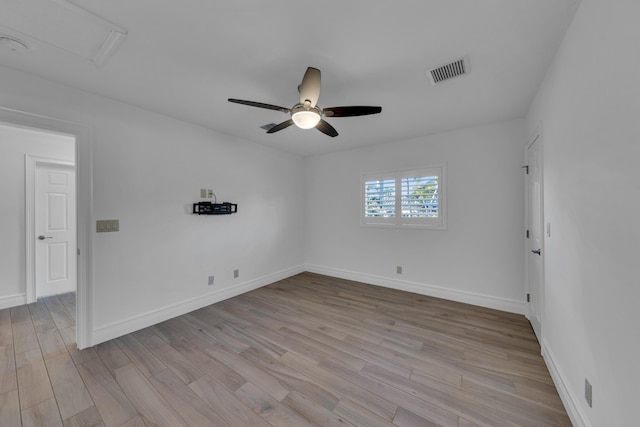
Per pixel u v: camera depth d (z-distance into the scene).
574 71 1.40
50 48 1.64
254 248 3.86
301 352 2.17
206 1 1.27
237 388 1.73
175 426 1.43
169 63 1.82
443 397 1.65
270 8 1.31
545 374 1.87
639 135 0.87
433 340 2.36
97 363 2.00
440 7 1.30
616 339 1.02
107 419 1.48
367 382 1.80
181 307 2.93
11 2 1.25
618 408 1.01
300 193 4.80
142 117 2.59
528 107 2.56
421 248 3.60
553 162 1.80
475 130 3.15
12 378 1.82
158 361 2.04
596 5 1.16
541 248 2.12
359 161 4.19
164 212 2.78
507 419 1.47
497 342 2.31
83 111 2.21
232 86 2.15
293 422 1.46
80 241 2.20
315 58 1.76
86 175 2.22
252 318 2.84
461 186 3.26
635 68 0.89
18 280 3.19
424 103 2.47
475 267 3.20
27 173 3.26
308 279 4.36
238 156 3.61
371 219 4.07
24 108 1.92
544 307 2.04
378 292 3.69
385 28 1.46
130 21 1.41
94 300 2.27
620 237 0.99
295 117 1.83
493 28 1.46
